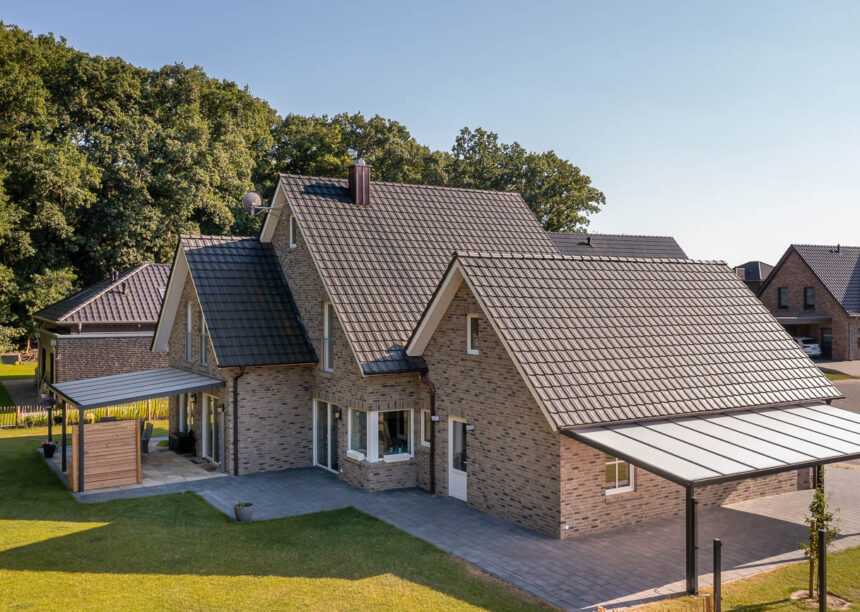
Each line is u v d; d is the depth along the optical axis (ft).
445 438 59.16
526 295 54.70
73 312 107.45
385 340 61.31
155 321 111.34
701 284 66.39
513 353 49.03
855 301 161.79
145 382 71.77
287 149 214.28
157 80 170.40
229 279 72.38
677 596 38.14
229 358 64.85
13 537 48.01
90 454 62.03
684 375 53.67
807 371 59.82
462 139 214.28
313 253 66.49
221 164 163.84
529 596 38.22
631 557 44.19
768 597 37.99
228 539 47.73
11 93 132.87
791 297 173.06
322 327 68.33
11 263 139.74
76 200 137.28
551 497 48.06
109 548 45.78
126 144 150.30
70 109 151.53
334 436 68.18
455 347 57.62
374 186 78.59
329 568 42.27
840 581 40.24
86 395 65.92
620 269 63.57
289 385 69.31
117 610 36.04
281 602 37.22
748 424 50.11
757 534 48.93
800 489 60.85
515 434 51.16
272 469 68.54
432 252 72.79
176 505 56.39
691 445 44.52
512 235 80.84
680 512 53.83
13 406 107.14
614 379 50.39
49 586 39.24
